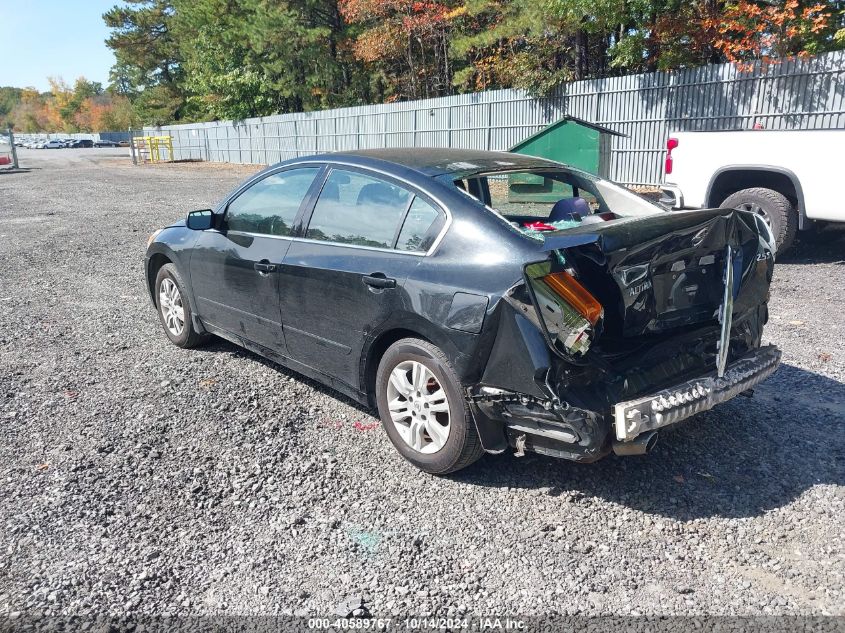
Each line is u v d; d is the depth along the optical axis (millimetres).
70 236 12133
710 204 9070
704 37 15188
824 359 5379
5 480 3738
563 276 3203
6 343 6137
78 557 3086
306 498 3568
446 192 3736
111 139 90250
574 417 3115
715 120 14039
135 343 6129
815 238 9984
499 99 19469
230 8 36125
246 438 4234
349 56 33125
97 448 4102
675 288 3449
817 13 13789
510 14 20078
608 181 4648
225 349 5938
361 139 26391
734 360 3711
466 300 3346
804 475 3703
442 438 3623
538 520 3352
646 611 2725
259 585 2904
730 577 2918
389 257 3818
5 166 33656
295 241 4484
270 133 32562
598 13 15867
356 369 4090
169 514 3424
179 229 5805
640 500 3502
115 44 52594
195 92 45469
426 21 25766
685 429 4242
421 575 2959
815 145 7871
